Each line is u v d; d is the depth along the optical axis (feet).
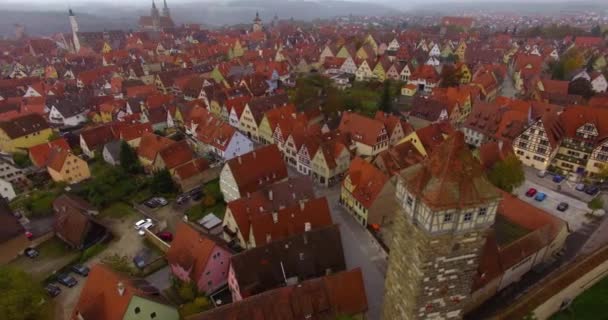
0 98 456.45
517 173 220.64
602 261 178.40
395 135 300.20
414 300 108.47
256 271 155.53
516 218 190.49
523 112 311.27
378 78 497.46
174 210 237.04
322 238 167.12
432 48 654.12
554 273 176.86
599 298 157.58
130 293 132.16
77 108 408.67
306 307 134.72
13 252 201.57
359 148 291.17
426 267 102.47
